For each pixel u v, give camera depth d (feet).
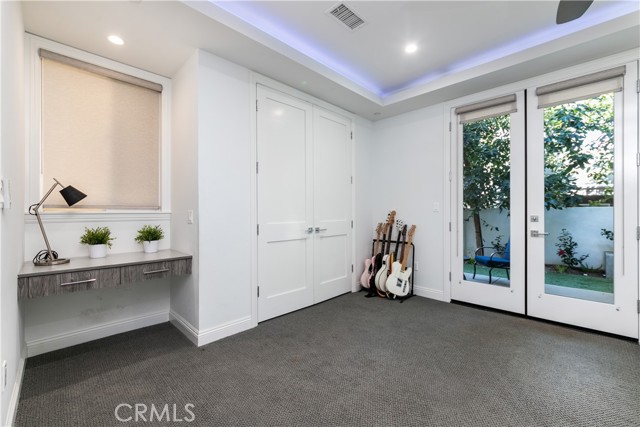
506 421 4.81
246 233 8.65
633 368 6.38
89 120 7.73
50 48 7.04
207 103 7.70
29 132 6.82
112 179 8.10
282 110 9.72
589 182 8.41
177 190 8.61
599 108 8.23
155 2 5.74
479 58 9.11
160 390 5.63
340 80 9.72
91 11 6.00
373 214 13.66
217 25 6.53
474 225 10.70
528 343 7.63
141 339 7.90
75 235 7.52
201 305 7.60
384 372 6.29
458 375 6.16
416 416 4.93
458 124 10.95
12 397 4.82
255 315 8.88
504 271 9.99
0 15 3.76
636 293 7.68
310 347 7.45
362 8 6.81
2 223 3.99
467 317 9.53
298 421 4.83
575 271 8.64
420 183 12.05
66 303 7.46
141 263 7.02
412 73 10.15
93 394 5.49
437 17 7.14
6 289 4.32
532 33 7.83
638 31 6.82
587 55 7.91
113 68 8.00
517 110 9.52
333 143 11.69
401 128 12.65
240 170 8.48
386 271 11.85
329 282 11.56
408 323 9.04
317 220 11.05
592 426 4.70
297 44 8.32
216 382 5.90
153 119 8.81
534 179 9.27
